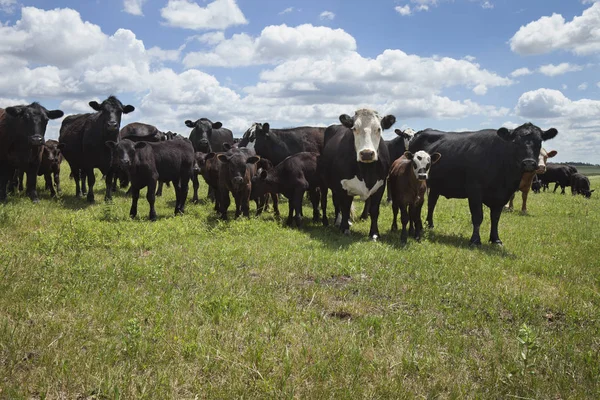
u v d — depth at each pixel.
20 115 12.92
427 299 6.16
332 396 3.65
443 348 4.62
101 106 14.05
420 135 12.76
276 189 12.26
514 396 3.78
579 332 5.16
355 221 13.32
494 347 4.69
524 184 16.80
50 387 3.57
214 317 5.10
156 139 16.86
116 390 3.49
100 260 7.23
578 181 31.17
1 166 13.30
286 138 15.76
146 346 4.24
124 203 14.30
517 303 6.07
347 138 11.14
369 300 6.05
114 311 5.07
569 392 3.88
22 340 4.20
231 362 4.05
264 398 3.56
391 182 11.56
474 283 6.98
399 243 10.05
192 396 3.59
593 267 8.23
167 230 9.82
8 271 6.07
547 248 9.92
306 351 4.32
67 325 4.62
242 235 9.95
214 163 13.25
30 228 9.40
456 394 3.75
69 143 14.75
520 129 10.11
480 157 10.50
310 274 7.15
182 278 6.48
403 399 3.68
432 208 12.50
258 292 6.05
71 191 16.75
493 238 10.61
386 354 4.37
